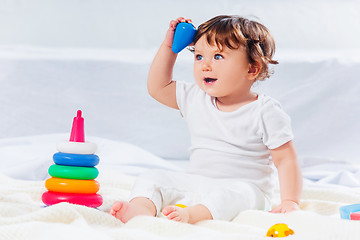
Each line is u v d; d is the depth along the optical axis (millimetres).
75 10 3848
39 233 1004
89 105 3047
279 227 1102
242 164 1644
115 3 3844
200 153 1694
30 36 3830
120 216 1300
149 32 3834
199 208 1374
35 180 2014
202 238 1049
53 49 3652
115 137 3020
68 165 1413
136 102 3055
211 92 1653
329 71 3082
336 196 1759
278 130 1623
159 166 2375
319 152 2988
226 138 1661
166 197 1483
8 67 3047
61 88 3053
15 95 3020
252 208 1525
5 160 2232
